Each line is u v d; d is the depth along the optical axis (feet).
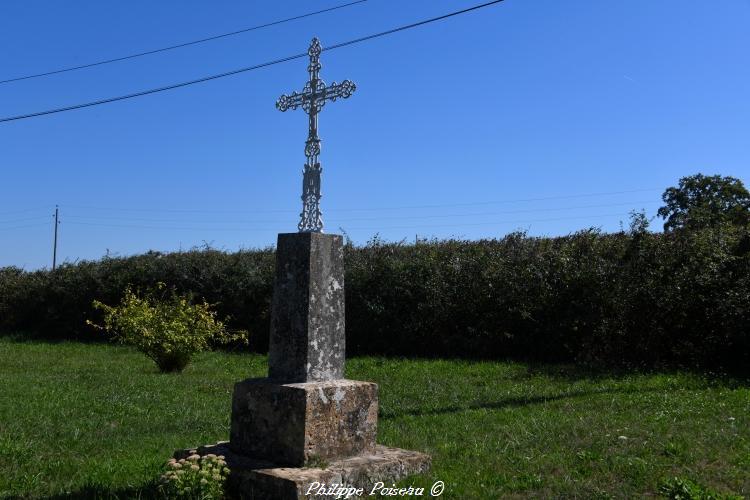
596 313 44.96
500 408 31.50
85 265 77.30
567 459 21.99
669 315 43.37
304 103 21.74
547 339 47.57
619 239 47.19
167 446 24.94
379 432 26.48
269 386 19.31
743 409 28.96
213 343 63.57
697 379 37.60
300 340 19.56
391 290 54.80
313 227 20.62
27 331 80.33
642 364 43.19
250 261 65.82
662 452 22.59
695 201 94.43
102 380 41.68
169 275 70.08
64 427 27.50
